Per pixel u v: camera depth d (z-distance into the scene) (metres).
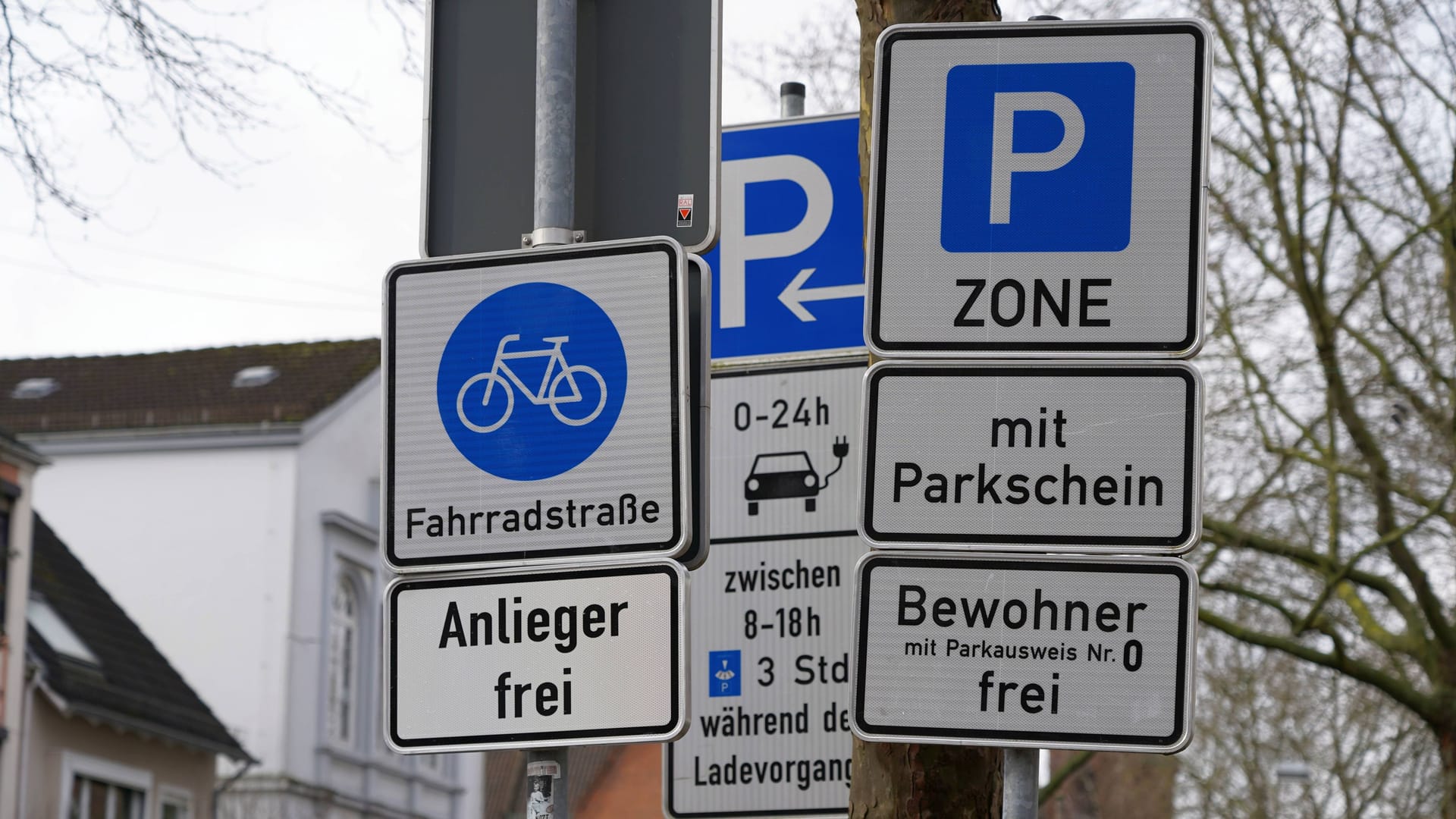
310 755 28.72
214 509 29.50
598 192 4.21
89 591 26.09
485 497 3.75
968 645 3.32
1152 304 3.42
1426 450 14.53
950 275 3.46
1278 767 22.89
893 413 3.41
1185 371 3.38
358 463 30.83
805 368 5.63
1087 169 3.48
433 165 4.30
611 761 37.69
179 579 29.31
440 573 3.74
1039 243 3.46
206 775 25.92
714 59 4.21
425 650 3.71
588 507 3.70
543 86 4.18
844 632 5.42
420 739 3.68
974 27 3.53
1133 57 3.50
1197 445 3.34
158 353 32.56
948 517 3.36
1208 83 3.48
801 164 5.79
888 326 3.45
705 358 3.87
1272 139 13.64
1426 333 14.33
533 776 3.64
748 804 5.40
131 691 24.38
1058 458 3.37
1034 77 3.52
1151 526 3.32
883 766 4.92
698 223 4.16
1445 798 14.25
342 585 30.33
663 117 4.21
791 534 5.52
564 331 3.78
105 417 30.22
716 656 5.50
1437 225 13.34
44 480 30.09
